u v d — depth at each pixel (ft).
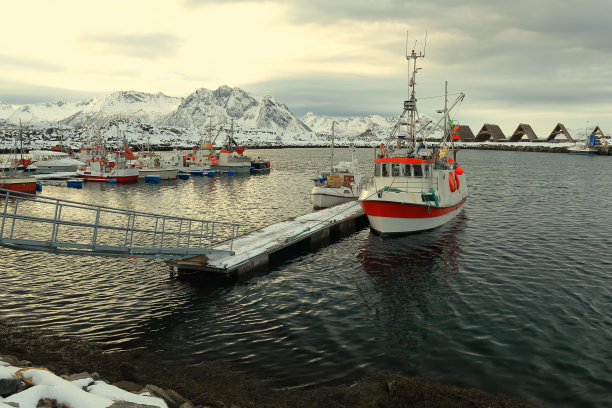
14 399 26.78
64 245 54.29
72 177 250.98
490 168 333.42
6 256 84.43
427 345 48.32
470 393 38.11
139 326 53.78
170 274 74.43
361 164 396.57
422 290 66.80
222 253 76.54
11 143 619.26
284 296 64.75
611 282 68.54
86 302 61.62
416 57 103.19
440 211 106.93
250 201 170.40
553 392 38.52
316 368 43.27
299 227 102.99
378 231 101.55
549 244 94.58
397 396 37.37
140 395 32.17
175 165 282.15
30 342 48.03
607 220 123.34
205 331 52.42
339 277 74.13
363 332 51.98
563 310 57.31
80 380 32.73
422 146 115.14
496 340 49.11
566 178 254.68
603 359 44.29
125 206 156.87
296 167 363.76
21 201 165.27
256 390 38.68
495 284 68.54
